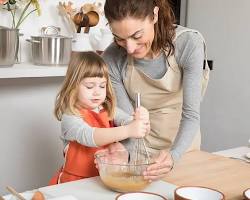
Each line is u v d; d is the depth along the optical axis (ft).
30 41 7.13
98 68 4.95
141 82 5.37
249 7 9.33
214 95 10.23
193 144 5.59
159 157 4.21
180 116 5.63
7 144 7.63
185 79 4.83
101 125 5.14
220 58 10.05
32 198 3.62
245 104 9.60
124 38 4.45
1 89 7.39
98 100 5.02
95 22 7.91
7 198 3.67
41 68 6.75
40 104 7.96
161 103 5.55
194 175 4.42
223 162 4.88
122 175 3.95
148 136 5.75
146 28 4.45
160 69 5.19
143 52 4.69
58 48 6.97
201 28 10.42
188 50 4.82
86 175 4.96
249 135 9.58
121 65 5.43
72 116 4.88
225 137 10.10
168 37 4.85
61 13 7.85
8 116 7.57
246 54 9.48
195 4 10.50
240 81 9.66
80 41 7.59
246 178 4.38
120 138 4.59
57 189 4.00
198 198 3.59
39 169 8.14
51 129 8.20
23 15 7.31
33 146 7.98
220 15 9.96
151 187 4.08
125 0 4.33
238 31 9.61
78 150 4.95
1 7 7.06
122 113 5.39
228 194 3.94
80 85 4.95
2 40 6.38
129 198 3.53
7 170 7.72
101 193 3.94
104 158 4.17
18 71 6.46
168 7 4.82
